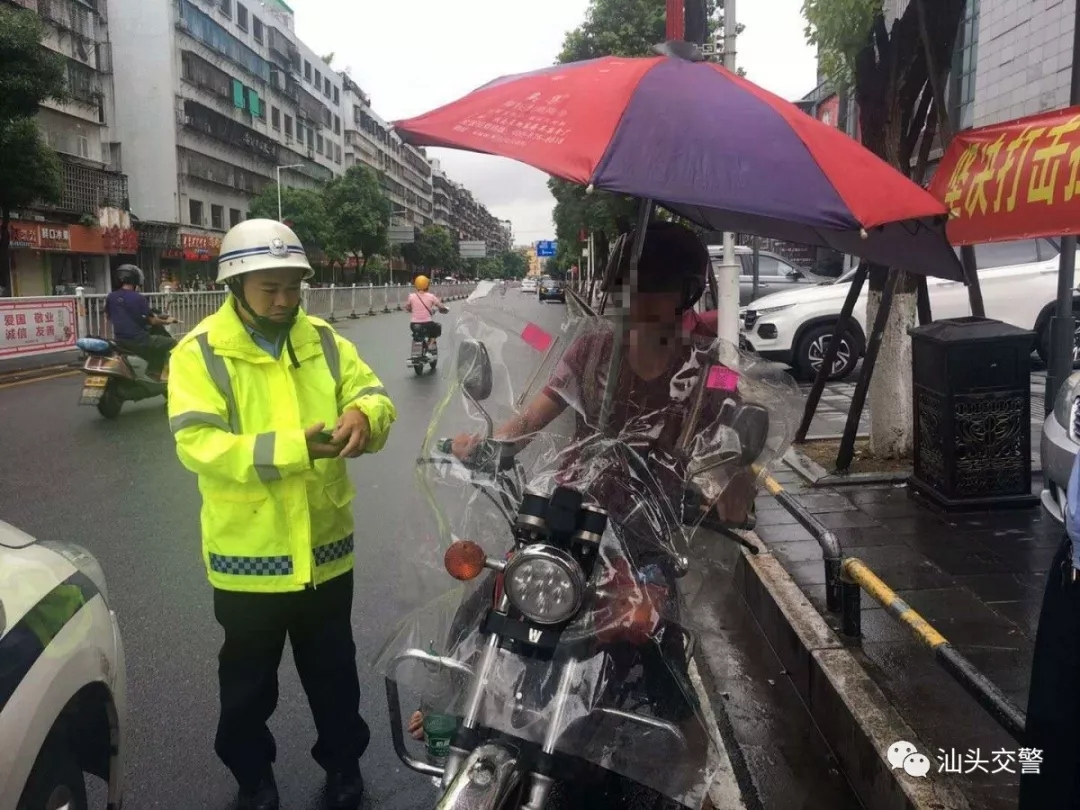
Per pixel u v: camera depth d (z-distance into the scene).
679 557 2.21
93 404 9.86
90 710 2.17
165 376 10.54
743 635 4.05
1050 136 4.26
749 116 1.92
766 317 11.34
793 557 4.48
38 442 8.63
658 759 2.03
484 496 2.31
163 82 40.44
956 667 2.50
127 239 36.00
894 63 5.71
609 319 2.33
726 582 2.44
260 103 52.53
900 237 2.39
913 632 2.79
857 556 4.40
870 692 3.04
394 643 2.38
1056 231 4.19
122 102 40.28
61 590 2.11
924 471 5.34
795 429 2.35
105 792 2.88
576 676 1.97
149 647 3.94
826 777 2.97
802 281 15.34
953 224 4.71
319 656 2.70
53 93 19.77
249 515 2.46
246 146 50.00
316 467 2.55
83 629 2.11
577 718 1.95
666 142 1.84
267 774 2.70
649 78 2.00
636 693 2.18
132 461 7.76
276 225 2.47
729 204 1.78
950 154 4.87
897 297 6.18
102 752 2.30
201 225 44.41
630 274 2.21
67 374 14.29
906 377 6.21
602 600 2.04
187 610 4.35
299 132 60.91
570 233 22.08
